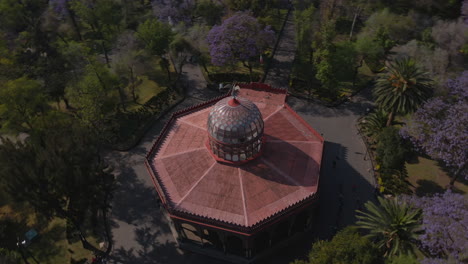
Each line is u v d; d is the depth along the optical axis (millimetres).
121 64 76688
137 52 82688
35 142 59031
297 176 52281
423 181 61031
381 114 69812
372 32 89062
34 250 54562
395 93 63500
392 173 61531
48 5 110250
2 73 73375
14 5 100438
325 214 56906
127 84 88062
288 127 61156
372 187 60906
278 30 110000
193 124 63062
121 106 82562
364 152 67750
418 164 64312
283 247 52688
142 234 55812
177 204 49438
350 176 63000
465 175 56844
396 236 44438
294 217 49781
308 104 80938
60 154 47156
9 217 59656
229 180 51438
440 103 56906
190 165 54562
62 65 75000
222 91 85625
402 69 62969
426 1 91875
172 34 83312
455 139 51938
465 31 76688
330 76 74750
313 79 87188
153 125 77562
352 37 101500
